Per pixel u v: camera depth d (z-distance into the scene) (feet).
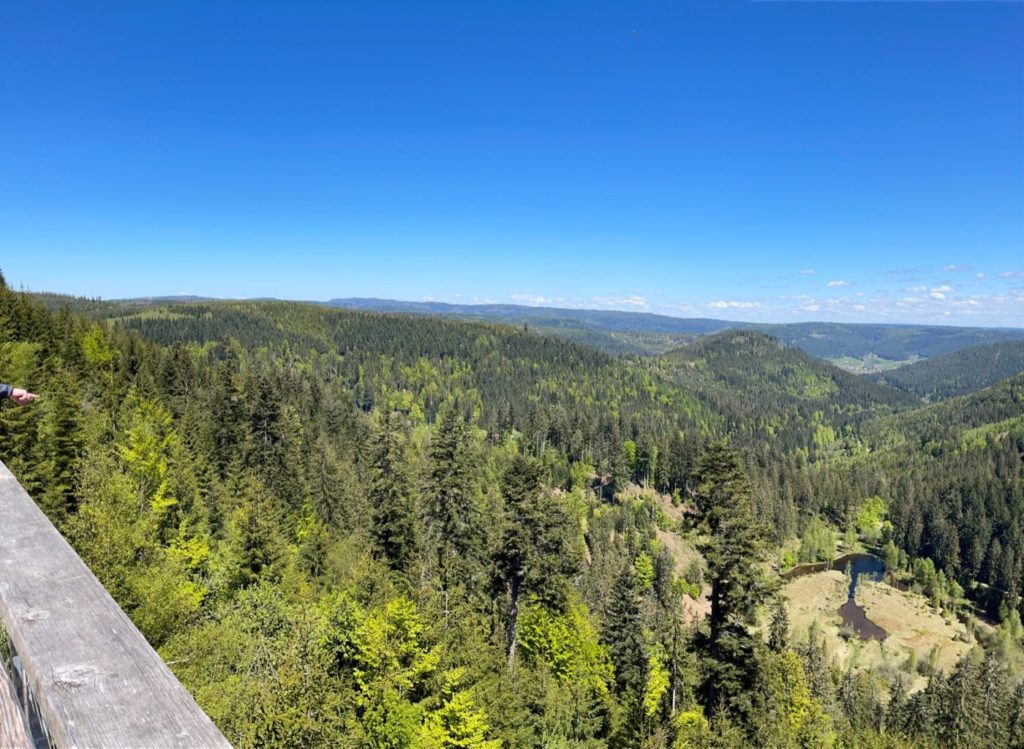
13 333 175.52
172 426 171.01
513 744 68.03
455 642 72.49
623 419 543.39
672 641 84.89
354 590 85.20
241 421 193.77
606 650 100.99
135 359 234.99
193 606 59.62
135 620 51.21
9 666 5.91
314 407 308.81
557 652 98.37
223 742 4.30
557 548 101.91
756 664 65.36
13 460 87.04
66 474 93.56
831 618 342.85
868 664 292.40
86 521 54.03
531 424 506.07
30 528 7.94
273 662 51.78
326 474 174.70
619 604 102.89
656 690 82.48
